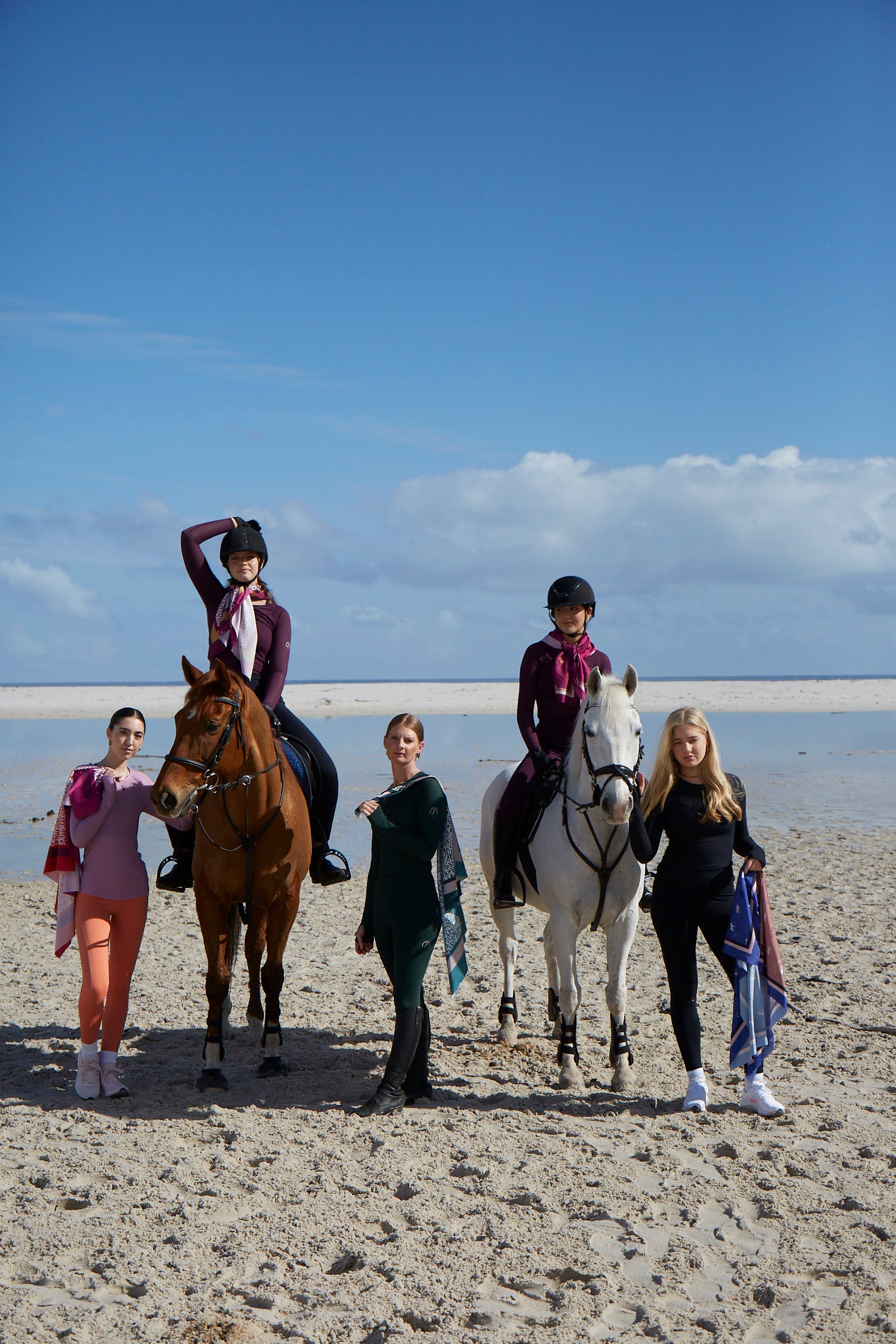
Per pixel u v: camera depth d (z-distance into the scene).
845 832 14.53
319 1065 5.75
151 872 12.00
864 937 8.76
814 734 32.31
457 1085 5.41
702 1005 6.90
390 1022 6.65
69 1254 3.61
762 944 4.98
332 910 10.31
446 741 28.16
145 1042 6.21
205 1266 3.52
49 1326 3.17
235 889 5.42
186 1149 4.49
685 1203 3.94
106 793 5.17
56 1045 6.13
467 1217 3.84
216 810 5.29
